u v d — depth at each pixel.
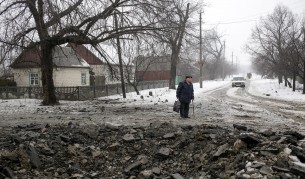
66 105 19.81
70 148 7.41
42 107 18.48
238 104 19.64
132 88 33.66
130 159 7.33
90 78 38.97
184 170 6.59
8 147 7.49
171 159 7.18
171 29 17.48
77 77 35.69
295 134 7.82
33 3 15.12
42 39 16.97
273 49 40.78
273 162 5.63
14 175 6.19
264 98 24.89
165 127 9.59
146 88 38.38
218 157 6.62
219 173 6.00
